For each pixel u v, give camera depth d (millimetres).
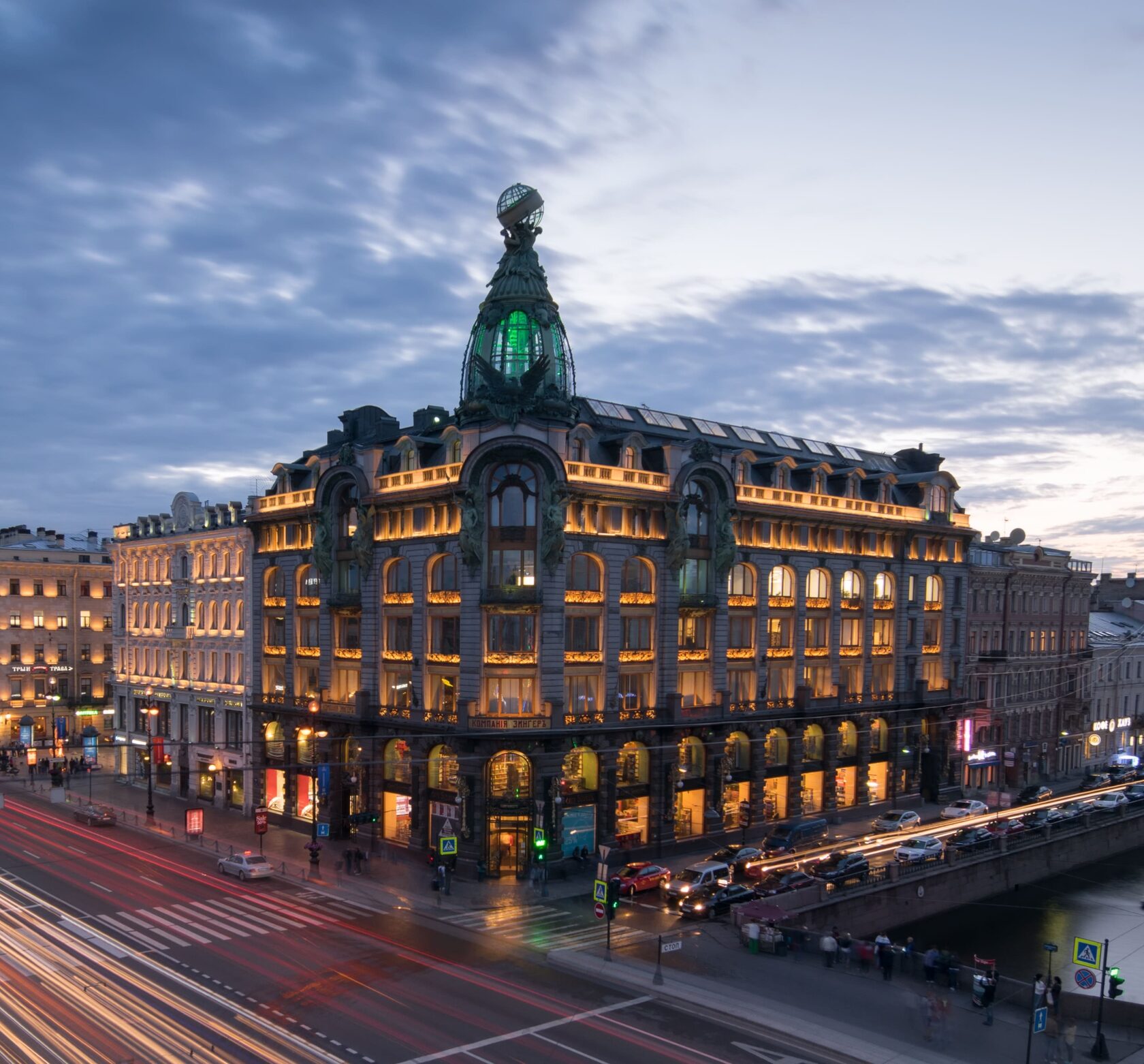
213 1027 34594
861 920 53375
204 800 83500
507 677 59094
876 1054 34469
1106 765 110938
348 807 69062
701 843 66500
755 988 40562
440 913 50719
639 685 64375
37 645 115062
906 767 82938
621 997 39344
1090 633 116125
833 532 77625
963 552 90000
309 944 44938
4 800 81000
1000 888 64438
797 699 73562
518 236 68562
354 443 80062
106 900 51750
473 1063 32312
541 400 61531
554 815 58438
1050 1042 35844
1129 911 63406
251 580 79188
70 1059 31312
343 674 70250
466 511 58688
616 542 62281
